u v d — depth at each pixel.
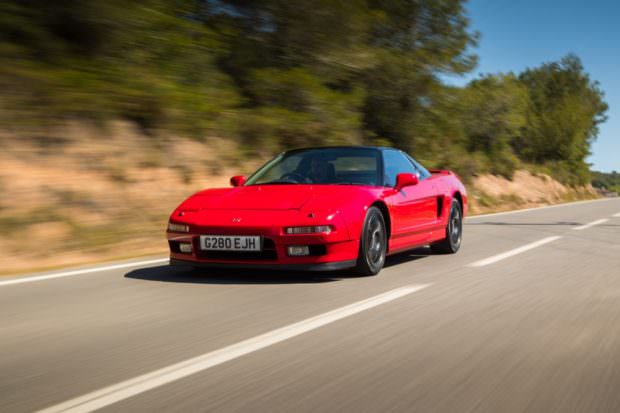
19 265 5.96
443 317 3.71
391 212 5.48
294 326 3.46
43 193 7.12
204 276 5.14
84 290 4.51
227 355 2.89
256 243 4.75
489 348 3.06
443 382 2.54
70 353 2.92
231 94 11.59
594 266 5.86
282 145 11.79
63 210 7.10
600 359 2.89
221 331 3.34
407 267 5.82
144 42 10.03
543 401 2.34
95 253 6.70
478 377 2.61
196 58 11.02
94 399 2.30
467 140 26.11
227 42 12.30
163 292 4.44
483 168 24.27
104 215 7.48
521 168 30.89
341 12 12.89
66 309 3.88
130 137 8.91
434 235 6.52
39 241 6.45
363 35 13.98
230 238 4.80
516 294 4.45
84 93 8.49
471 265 5.95
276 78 12.39
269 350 2.98
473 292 4.51
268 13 12.47
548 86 43.78
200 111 10.35
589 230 9.87
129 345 3.06
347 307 3.96
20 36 8.65
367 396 2.37
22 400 2.29
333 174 5.74
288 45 12.94
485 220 12.34
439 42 16.97
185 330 3.36
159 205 8.38
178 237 5.01
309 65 13.35
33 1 8.79
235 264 4.84
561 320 3.66
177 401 2.29
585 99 43.25
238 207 5.02
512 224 11.20
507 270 5.61
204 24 12.28
